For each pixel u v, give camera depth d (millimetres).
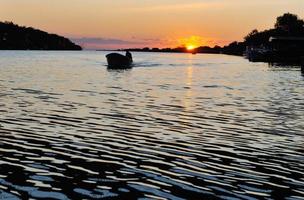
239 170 17234
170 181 15688
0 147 20219
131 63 102375
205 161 18484
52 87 51812
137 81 63969
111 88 52031
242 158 19078
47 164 17578
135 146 21047
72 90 48594
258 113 32656
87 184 15195
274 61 146375
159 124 27297
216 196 14242
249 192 14688
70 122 27422
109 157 18859
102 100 39531
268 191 14828
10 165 17281
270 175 16625
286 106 36938
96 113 31438
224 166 17766
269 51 147375
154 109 34250
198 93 48000
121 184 15258
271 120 29406
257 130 25703
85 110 32812
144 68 103062
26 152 19422
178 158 18906
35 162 17828
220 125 27281
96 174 16359
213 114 32000
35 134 23391
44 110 32344
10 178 15625
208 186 15219
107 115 30609
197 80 68312
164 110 33781
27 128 25062
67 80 63344
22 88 49875
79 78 67938
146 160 18469
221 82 64562
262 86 57688
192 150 20422
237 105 37500
